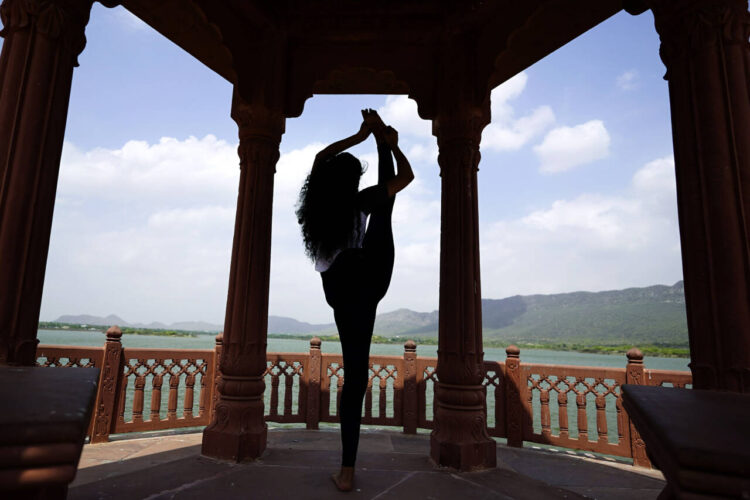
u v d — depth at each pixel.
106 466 2.91
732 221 1.48
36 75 1.78
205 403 4.67
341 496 2.14
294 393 15.19
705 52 1.62
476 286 3.19
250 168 3.41
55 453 0.60
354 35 3.56
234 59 3.30
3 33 1.82
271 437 3.99
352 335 2.25
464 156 3.32
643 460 3.77
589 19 2.93
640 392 1.07
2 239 1.65
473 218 3.27
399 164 2.44
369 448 3.66
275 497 2.11
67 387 0.83
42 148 1.78
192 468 2.65
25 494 0.65
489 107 3.54
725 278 1.46
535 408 19.88
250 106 3.43
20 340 1.66
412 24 3.52
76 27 1.94
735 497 0.55
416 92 3.58
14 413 0.62
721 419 0.78
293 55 3.66
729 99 1.56
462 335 3.07
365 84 3.97
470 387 2.99
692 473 0.58
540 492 2.43
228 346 3.14
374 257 2.27
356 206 2.28
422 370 4.72
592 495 2.89
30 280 1.71
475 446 2.84
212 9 3.08
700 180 1.57
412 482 2.46
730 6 1.61
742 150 1.51
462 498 2.24
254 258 3.27
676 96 1.70
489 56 3.30
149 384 16.97
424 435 4.49
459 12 3.36
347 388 2.28
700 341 1.50
